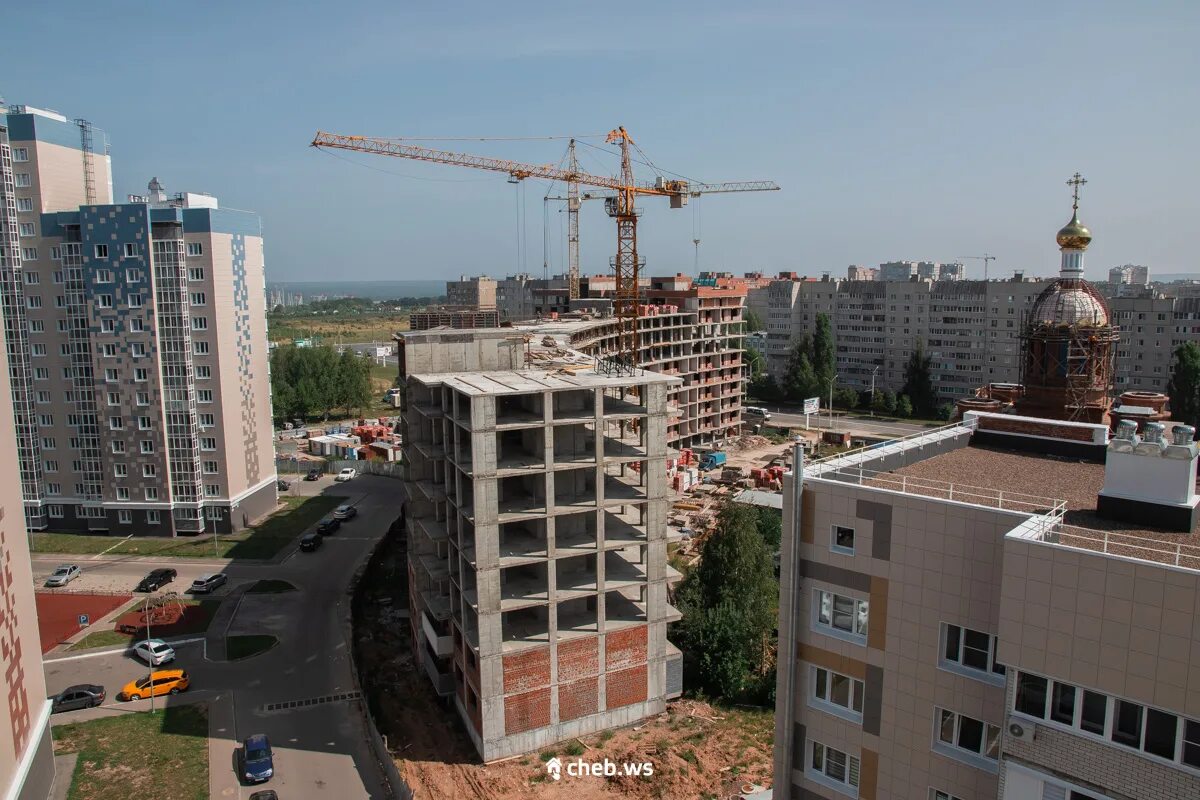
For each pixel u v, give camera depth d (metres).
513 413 57.31
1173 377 140.38
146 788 50.59
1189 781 22.11
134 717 59.41
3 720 40.75
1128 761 23.14
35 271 98.62
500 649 52.97
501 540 56.66
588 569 59.84
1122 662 23.03
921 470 37.25
